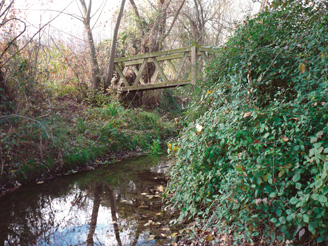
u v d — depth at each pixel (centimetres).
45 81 701
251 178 213
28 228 298
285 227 197
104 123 717
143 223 297
